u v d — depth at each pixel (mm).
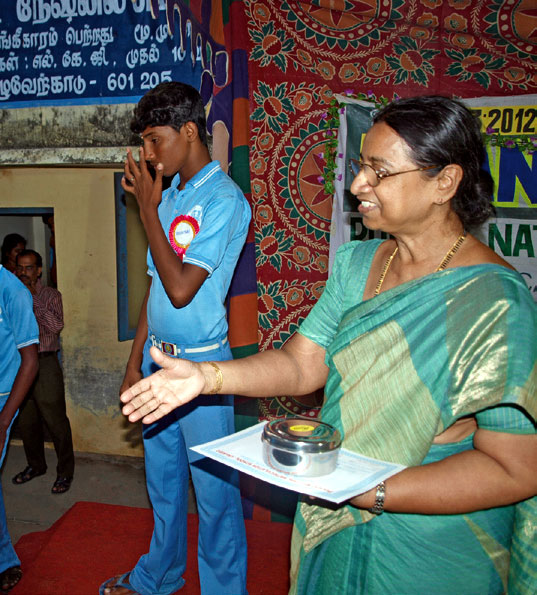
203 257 2049
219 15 2809
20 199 4359
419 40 3129
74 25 2734
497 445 1048
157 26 2637
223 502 2199
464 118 1121
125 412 1196
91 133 2777
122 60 2701
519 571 1197
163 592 2379
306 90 3170
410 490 1068
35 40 2779
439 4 3062
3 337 2404
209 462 2158
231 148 2959
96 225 4258
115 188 4184
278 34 3141
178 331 2152
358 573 1231
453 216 1215
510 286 1100
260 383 1345
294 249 3264
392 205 1159
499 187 3139
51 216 4562
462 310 1111
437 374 1107
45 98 2801
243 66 2986
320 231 3254
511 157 3113
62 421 3799
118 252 4223
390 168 1134
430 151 1103
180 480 2342
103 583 2449
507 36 3062
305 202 3236
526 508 1185
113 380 4375
